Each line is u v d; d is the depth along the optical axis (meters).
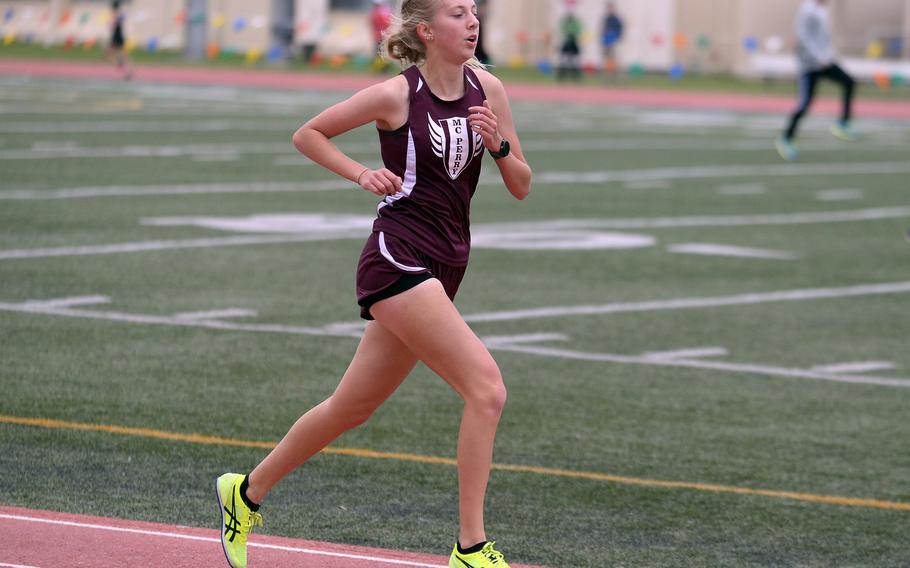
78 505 19.86
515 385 28.64
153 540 18.03
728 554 18.97
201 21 169.38
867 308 38.75
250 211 52.97
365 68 162.38
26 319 32.66
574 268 43.16
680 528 20.08
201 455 22.75
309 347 31.05
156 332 31.95
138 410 25.34
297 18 176.50
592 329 34.47
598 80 158.88
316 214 52.94
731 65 171.12
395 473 22.30
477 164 16.67
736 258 46.41
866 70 160.75
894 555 19.20
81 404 25.59
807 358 32.34
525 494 21.50
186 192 57.75
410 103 16.34
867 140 99.38
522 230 51.25
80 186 57.69
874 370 31.41
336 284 38.69
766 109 124.00
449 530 19.50
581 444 24.47
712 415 26.91
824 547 19.44
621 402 27.61
